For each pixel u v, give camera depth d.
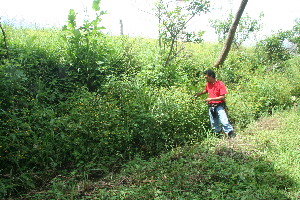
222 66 9.66
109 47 7.21
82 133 4.93
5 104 5.00
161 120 5.41
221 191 3.56
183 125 5.74
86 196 3.52
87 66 6.54
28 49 6.14
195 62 9.41
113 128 5.10
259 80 8.27
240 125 6.35
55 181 4.07
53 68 6.34
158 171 4.10
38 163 4.46
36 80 5.75
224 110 5.65
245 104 6.94
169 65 7.81
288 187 3.69
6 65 5.04
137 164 4.46
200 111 6.06
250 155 4.48
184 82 7.33
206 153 4.63
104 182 3.89
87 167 4.48
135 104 5.34
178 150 4.82
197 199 3.38
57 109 5.37
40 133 4.78
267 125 6.02
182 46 8.80
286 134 5.37
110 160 4.72
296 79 9.84
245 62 10.77
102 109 5.16
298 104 7.79
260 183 3.76
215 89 5.71
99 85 6.61
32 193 3.81
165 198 3.38
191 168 4.07
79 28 6.87
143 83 6.61
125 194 3.54
